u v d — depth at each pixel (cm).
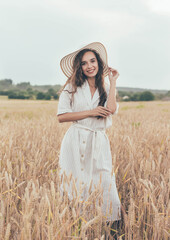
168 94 6750
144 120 903
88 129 252
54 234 163
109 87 271
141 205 213
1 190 213
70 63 262
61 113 251
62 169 255
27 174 265
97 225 180
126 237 197
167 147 377
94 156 248
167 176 255
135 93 6341
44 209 162
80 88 253
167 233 179
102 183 246
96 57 256
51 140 439
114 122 774
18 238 167
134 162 302
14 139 420
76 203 185
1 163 294
